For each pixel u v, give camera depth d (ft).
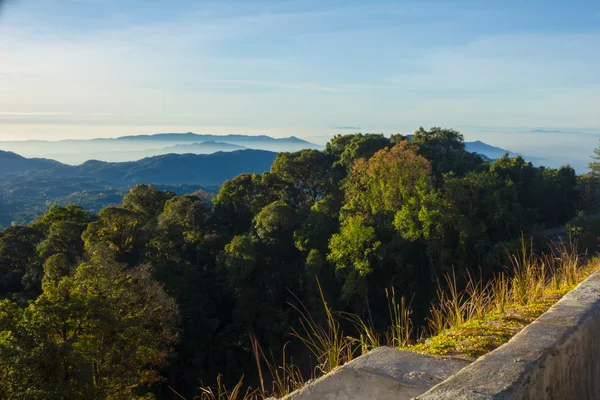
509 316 12.49
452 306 14.35
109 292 57.16
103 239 105.09
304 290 116.67
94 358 45.83
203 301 106.32
